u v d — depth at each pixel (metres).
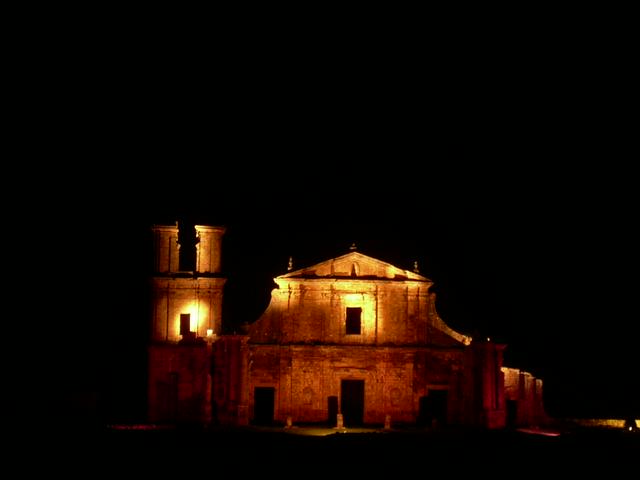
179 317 87.62
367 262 88.81
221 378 85.62
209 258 88.94
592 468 55.88
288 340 87.44
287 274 87.88
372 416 87.25
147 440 64.56
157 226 88.25
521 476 54.19
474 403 86.81
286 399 86.81
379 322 88.25
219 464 55.84
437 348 88.12
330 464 56.47
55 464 54.22
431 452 60.19
